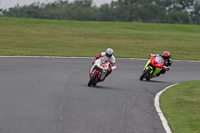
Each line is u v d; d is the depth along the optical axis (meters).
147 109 33.25
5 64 61.56
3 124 24.14
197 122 28.72
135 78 57.66
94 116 28.50
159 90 46.72
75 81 47.75
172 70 75.38
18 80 44.38
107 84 48.31
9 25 155.25
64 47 107.56
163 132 25.53
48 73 53.91
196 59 100.44
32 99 33.16
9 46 100.38
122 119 28.34
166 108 34.31
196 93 43.91
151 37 148.50
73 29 159.25
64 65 67.44
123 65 76.25
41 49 99.00
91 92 39.62
